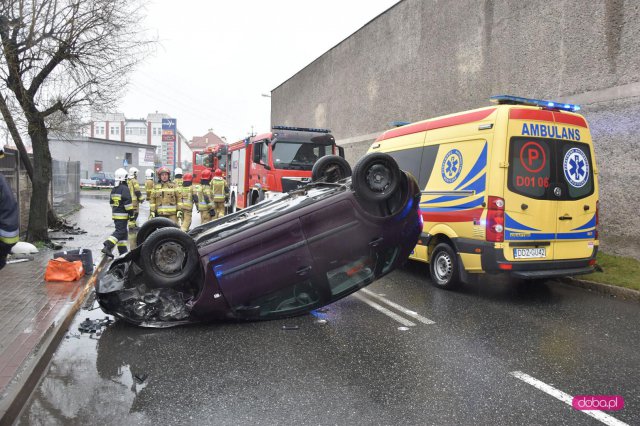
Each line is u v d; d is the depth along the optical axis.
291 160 13.39
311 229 5.50
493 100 6.92
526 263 6.51
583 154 6.96
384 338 5.20
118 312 5.54
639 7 8.06
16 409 3.53
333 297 5.73
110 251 9.25
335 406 3.64
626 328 5.55
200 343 5.07
